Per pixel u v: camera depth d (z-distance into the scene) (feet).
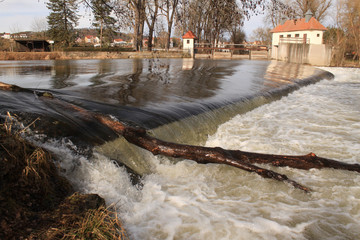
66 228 10.78
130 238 12.36
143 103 28.07
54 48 131.03
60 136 16.52
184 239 12.78
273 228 13.69
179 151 16.94
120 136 18.80
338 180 18.03
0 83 25.57
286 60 134.72
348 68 122.72
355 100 44.52
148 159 18.93
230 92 38.68
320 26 150.92
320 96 47.80
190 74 59.06
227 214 14.57
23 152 12.66
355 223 14.32
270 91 43.39
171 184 17.28
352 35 148.77
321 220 14.43
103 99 28.76
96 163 15.92
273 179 17.44
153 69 65.72
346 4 148.36
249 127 28.43
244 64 99.30
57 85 36.99
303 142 25.09
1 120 16.26
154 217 14.10
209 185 17.30
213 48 138.21
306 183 17.65
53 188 12.66
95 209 12.10
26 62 90.12
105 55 119.44
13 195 11.12
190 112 26.37
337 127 29.78
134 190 15.94
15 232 10.07
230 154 17.43
